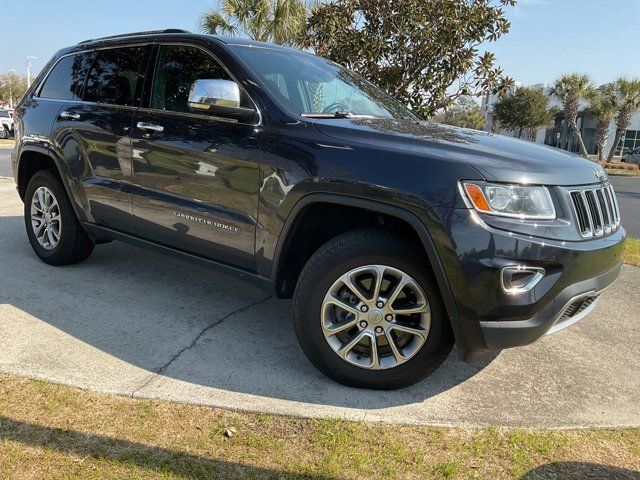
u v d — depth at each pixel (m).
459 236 2.49
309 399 2.78
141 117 3.71
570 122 39.00
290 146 2.95
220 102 3.08
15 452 2.26
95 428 2.45
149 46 3.88
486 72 6.30
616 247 2.90
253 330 3.61
